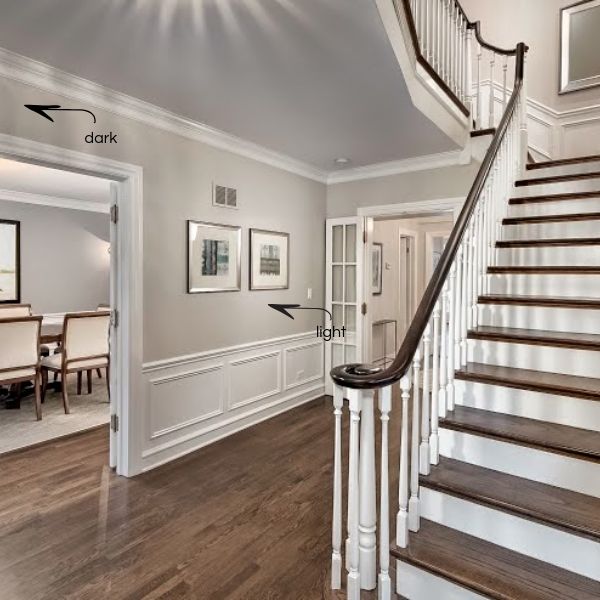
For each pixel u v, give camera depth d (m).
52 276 6.38
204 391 3.47
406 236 7.01
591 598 1.36
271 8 1.87
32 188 5.50
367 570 1.56
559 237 2.86
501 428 1.84
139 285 2.92
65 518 2.38
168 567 1.99
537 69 4.76
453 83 3.60
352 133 3.42
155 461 3.07
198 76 2.48
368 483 1.54
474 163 3.84
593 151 4.46
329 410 4.34
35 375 3.93
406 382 1.62
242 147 3.67
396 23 2.22
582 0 4.50
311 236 4.61
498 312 2.46
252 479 2.87
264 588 1.86
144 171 2.94
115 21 1.95
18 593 1.81
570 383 1.90
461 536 1.69
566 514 1.51
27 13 1.89
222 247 3.57
